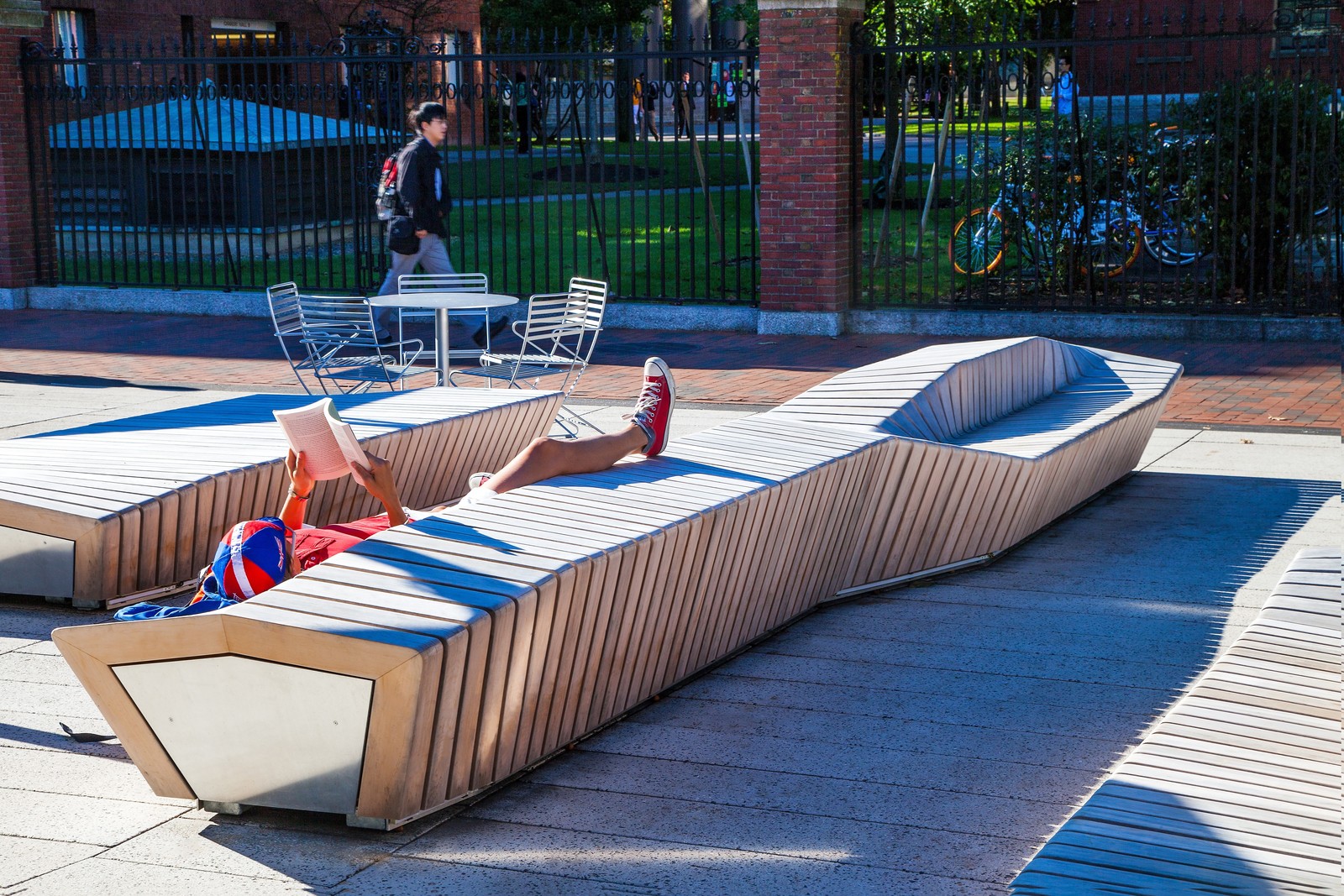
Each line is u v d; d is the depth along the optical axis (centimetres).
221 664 338
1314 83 1173
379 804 342
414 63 1445
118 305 1576
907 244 1877
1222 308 1262
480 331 1128
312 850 345
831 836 351
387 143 1479
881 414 609
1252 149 1293
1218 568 602
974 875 329
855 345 1260
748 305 1371
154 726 354
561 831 355
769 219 1320
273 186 1546
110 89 1571
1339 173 1301
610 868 334
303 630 324
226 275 1557
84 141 1973
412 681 321
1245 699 344
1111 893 243
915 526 579
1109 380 813
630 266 1764
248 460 596
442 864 337
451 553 377
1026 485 614
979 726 427
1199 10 1864
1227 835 267
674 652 448
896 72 1424
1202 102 1323
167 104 1540
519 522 407
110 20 2736
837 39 1271
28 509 541
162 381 1116
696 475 473
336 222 2066
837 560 550
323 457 441
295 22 3127
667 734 424
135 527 545
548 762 402
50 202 1631
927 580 598
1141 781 294
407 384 1056
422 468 659
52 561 547
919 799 375
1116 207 1438
